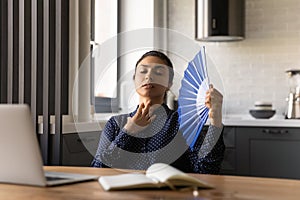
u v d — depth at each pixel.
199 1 4.38
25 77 2.85
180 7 4.89
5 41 2.67
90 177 1.36
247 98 4.61
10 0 2.50
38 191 1.18
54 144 2.55
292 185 1.25
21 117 1.20
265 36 4.57
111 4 4.05
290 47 4.50
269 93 4.55
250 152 3.96
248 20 4.62
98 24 3.93
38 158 1.22
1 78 2.63
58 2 2.48
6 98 2.68
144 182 1.20
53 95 3.12
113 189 1.17
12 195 1.14
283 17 4.52
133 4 4.35
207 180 1.34
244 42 4.64
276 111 4.52
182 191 1.16
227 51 4.69
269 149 3.91
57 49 2.50
